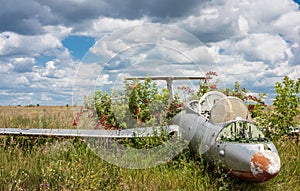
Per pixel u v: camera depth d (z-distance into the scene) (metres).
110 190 5.85
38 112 14.05
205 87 10.18
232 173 6.00
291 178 6.79
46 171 6.43
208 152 6.52
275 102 9.27
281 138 8.45
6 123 11.84
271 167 5.43
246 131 6.20
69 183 5.82
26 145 8.88
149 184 6.18
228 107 6.64
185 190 6.01
